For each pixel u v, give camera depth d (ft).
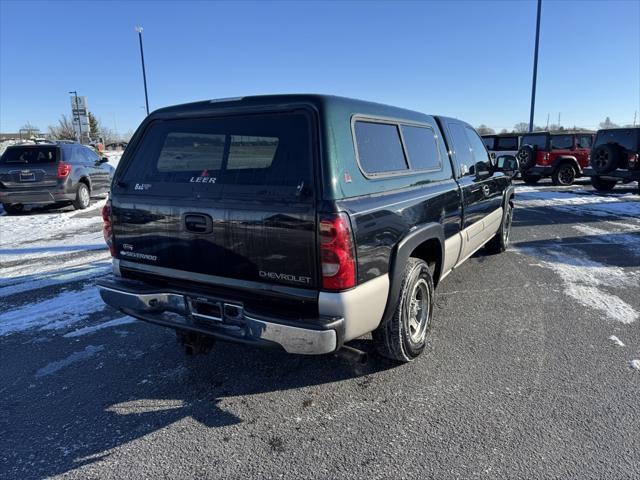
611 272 19.38
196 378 11.27
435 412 9.71
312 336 8.39
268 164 9.11
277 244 8.84
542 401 10.01
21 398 10.50
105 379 11.28
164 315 10.27
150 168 10.72
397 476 7.93
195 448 8.75
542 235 27.14
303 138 8.89
